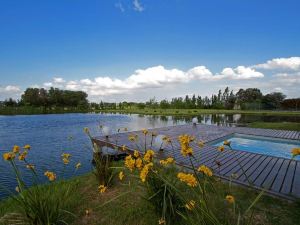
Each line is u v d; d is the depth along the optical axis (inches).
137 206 111.0
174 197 91.4
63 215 101.8
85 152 398.9
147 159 84.5
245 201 116.0
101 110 2468.0
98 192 132.8
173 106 2069.4
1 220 94.5
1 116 1614.2
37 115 1748.3
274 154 323.9
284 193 125.5
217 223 65.6
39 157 366.0
